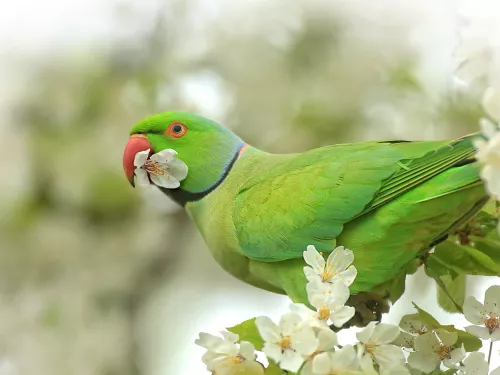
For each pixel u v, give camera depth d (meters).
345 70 10.70
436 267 5.12
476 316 4.58
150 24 11.19
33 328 10.72
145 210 11.31
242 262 5.76
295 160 5.62
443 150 4.93
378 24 10.80
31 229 11.12
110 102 11.10
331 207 5.14
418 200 4.91
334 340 4.12
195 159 6.06
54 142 11.08
